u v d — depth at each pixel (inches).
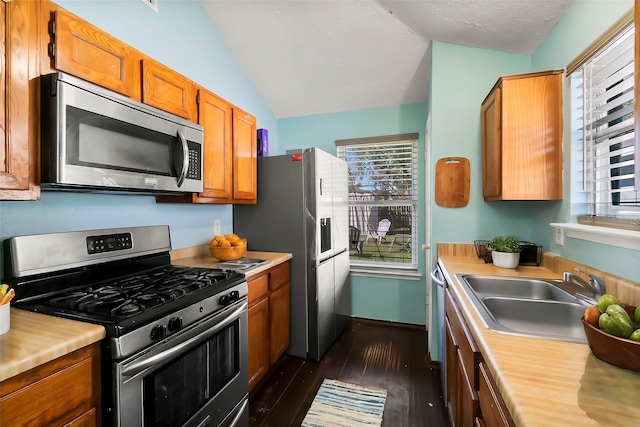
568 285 53.3
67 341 31.8
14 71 36.9
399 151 119.3
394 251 121.1
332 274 100.0
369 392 74.7
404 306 116.7
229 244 77.0
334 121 126.7
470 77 82.9
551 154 61.4
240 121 83.5
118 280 56.0
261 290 74.7
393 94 113.2
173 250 77.0
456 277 59.6
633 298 39.1
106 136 45.3
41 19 40.0
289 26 89.2
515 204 80.1
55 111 39.1
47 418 30.5
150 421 39.6
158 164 54.6
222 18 90.2
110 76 49.0
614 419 19.9
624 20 42.4
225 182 76.9
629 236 39.6
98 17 60.6
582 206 57.2
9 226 46.6
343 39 91.0
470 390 38.9
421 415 66.3
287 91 116.8
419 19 76.0
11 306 42.3
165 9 76.0
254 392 75.1
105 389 35.8
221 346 55.0
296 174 90.0
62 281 49.1
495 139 66.9
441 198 85.4
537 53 74.8
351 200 125.9
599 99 52.0
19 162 37.3
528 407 21.3
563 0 57.6
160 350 40.8
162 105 58.3
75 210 55.5
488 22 69.1
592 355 28.9
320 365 87.7
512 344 31.3
